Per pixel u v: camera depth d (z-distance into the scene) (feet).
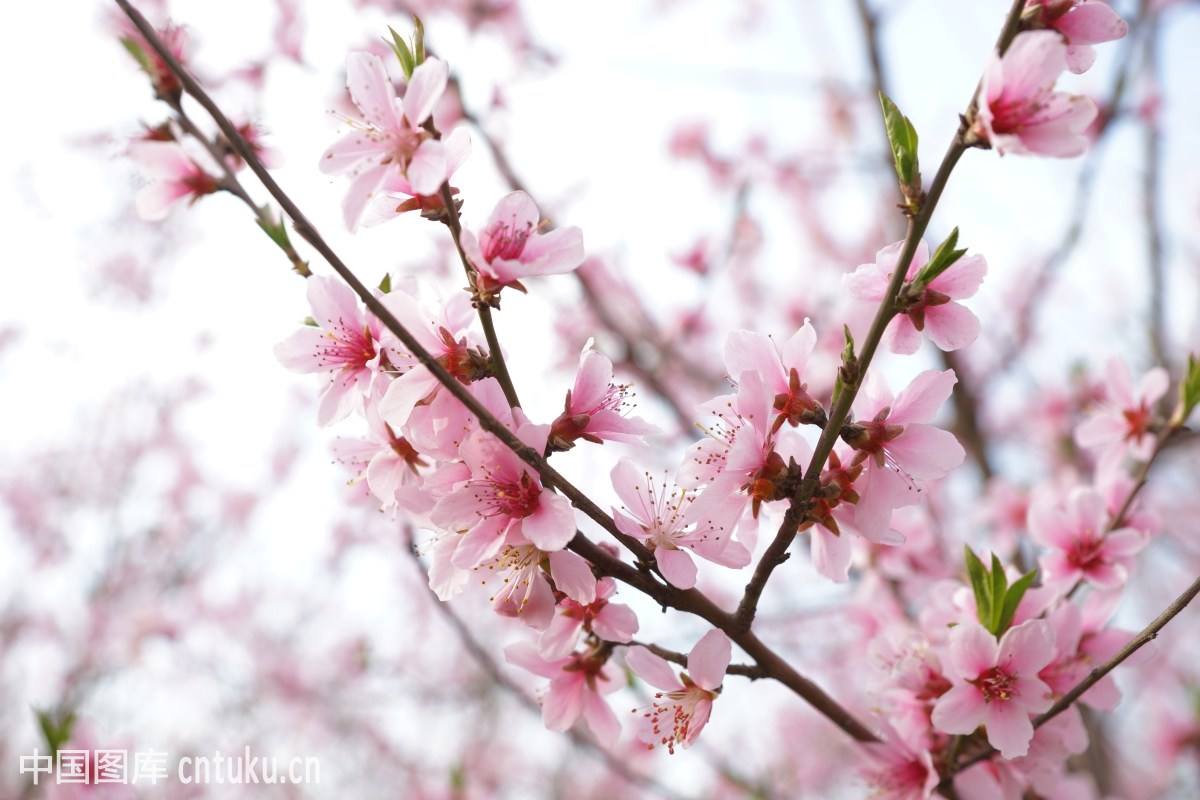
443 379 1.94
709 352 4.47
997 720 2.07
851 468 2.03
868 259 5.44
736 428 2.03
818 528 2.09
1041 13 1.95
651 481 2.05
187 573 6.76
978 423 3.71
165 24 2.12
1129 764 4.68
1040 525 2.36
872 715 2.27
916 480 2.04
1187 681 4.41
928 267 1.98
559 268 2.00
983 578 2.13
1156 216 3.85
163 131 2.09
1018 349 4.66
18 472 7.00
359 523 5.95
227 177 2.05
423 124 2.01
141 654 5.93
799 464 2.05
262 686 6.04
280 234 2.04
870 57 3.83
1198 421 2.77
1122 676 4.59
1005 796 2.17
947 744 2.16
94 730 2.57
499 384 2.00
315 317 2.10
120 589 6.59
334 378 2.10
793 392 2.03
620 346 3.85
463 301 2.06
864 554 2.80
